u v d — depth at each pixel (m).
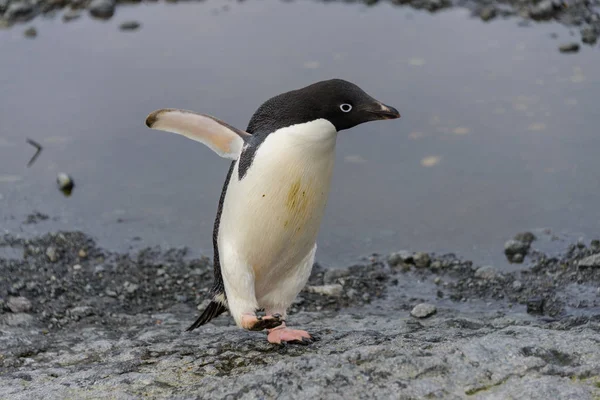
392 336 11.12
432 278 14.85
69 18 25.42
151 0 26.78
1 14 25.78
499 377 8.81
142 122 20.00
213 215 17.09
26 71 22.31
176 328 12.97
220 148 10.41
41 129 19.86
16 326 13.45
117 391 9.50
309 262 11.05
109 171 18.52
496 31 23.30
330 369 8.96
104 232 16.67
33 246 16.19
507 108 19.33
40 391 9.59
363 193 17.19
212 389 8.95
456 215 16.36
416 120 19.14
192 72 21.61
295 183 9.97
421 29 23.64
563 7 24.09
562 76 20.58
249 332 11.98
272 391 8.68
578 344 9.43
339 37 23.28
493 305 13.80
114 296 14.74
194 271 15.48
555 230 15.61
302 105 9.84
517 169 17.34
